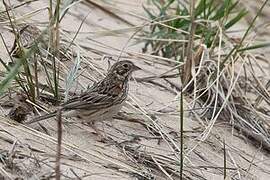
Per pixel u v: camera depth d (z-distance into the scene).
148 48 13.82
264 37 15.62
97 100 10.08
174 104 11.73
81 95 10.10
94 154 9.55
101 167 9.27
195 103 11.98
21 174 8.49
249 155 11.22
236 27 16.34
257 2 17.20
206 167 10.35
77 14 14.18
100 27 13.99
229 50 13.27
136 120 10.91
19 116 9.68
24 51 10.53
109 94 10.16
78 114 10.07
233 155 11.05
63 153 9.28
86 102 10.04
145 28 14.47
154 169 9.83
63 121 10.26
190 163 10.20
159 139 10.62
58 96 10.56
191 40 11.93
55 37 11.33
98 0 14.82
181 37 13.43
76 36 12.52
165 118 11.28
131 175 9.35
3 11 11.96
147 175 9.49
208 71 12.28
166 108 11.56
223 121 11.84
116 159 9.70
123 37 13.86
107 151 9.86
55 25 11.44
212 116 11.34
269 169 10.99
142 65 12.82
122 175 9.25
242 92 12.56
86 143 9.90
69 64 11.60
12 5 12.43
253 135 11.68
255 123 11.96
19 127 9.53
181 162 9.30
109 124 10.70
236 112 11.95
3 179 8.30
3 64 10.27
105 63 12.30
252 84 13.05
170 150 10.44
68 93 10.54
